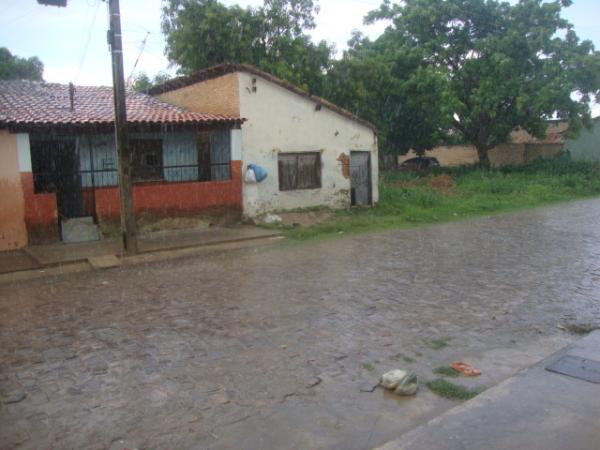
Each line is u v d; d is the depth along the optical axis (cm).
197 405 454
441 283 858
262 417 432
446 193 2112
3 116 1151
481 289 819
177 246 1185
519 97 2514
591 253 1086
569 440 378
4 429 420
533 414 416
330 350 575
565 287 823
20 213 1170
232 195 1447
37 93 1545
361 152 1736
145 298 802
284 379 504
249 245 1236
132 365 544
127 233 1127
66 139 1336
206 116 1409
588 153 3316
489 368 523
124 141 1106
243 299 780
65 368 540
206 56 2142
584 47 2588
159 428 417
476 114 2684
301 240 1288
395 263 1016
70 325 680
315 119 1591
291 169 1572
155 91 1783
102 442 398
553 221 1584
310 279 895
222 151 1482
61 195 1342
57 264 1045
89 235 1263
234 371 524
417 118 2905
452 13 2680
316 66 2327
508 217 1689
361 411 439
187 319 691
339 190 1664
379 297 779
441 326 649
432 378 502
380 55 2728
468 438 384
